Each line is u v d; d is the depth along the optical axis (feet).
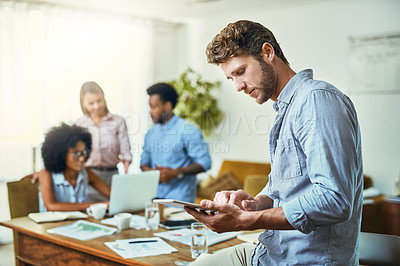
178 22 20.06
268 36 4.45
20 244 7.35
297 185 4.10
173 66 20.54
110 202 7.96
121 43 17.75
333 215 3.63
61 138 8.59
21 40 14.94
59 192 8.76
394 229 10.89
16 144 14.73
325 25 15.88
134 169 13.00
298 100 4.06
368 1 14.84
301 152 4.06
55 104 15.43
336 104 3.81
